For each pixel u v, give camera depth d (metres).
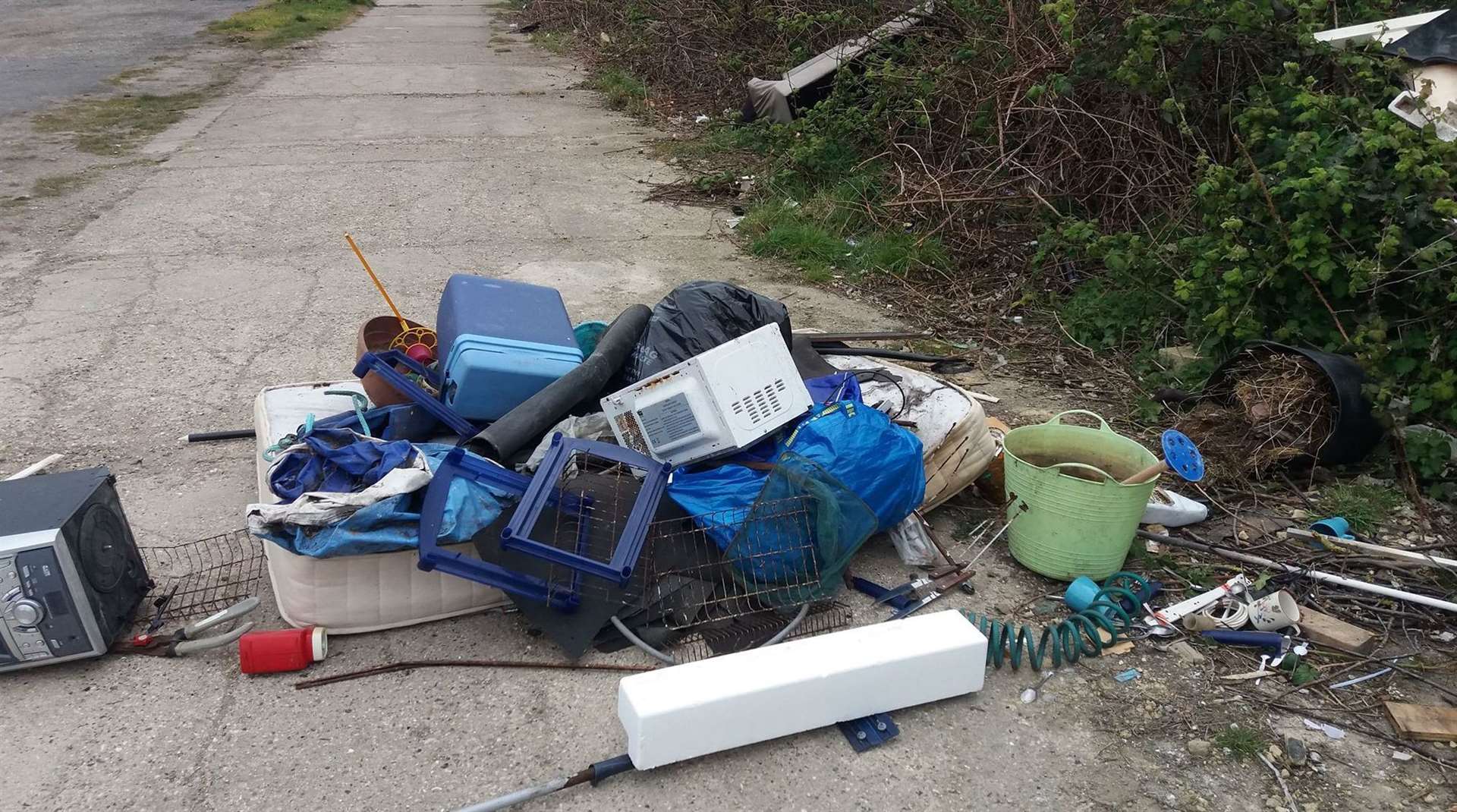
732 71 11.17
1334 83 5.04
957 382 4.81
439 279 6.14
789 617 3.01
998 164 6.55
